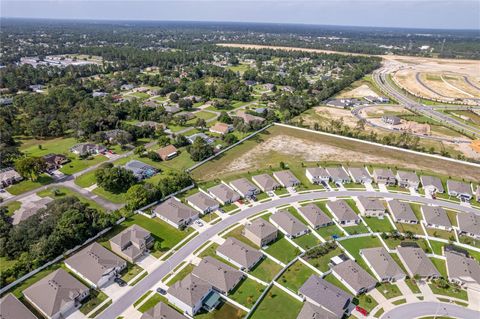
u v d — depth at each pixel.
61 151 141.12
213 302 69.50
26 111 178.38
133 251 81.56
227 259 82.69
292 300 71.88
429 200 112.38
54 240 80.50
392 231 94.81
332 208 103.56
